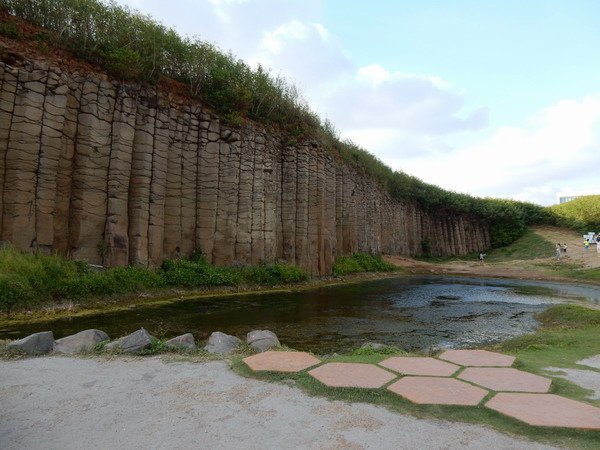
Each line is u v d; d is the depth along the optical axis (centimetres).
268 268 1852
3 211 1146
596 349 592
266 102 2102
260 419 315
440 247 4638
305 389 380
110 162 1400
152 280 1329
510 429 297
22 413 325
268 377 414
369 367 445
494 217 5188
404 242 3988
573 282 2428
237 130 1861
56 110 1266
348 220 2820
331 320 1050
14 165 1169
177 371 436
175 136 1658
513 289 1989
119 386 389
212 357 495
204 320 982
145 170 1484
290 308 1226
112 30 1482
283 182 2152
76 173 1329
